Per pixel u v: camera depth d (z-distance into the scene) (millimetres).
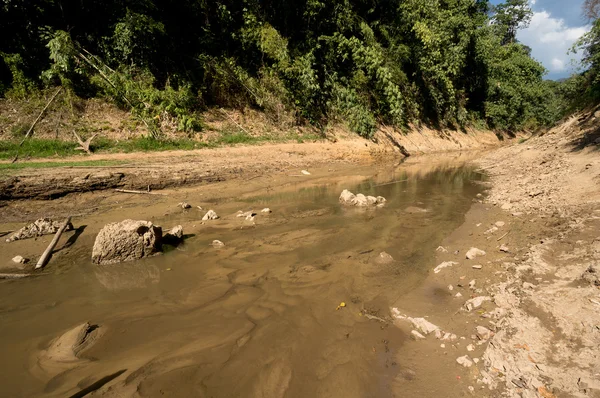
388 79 22125
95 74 15031
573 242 5105
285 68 19375
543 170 11477
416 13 25172
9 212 8789
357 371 3268
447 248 6223
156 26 15383
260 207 9805
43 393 3123
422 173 15359
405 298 4574
